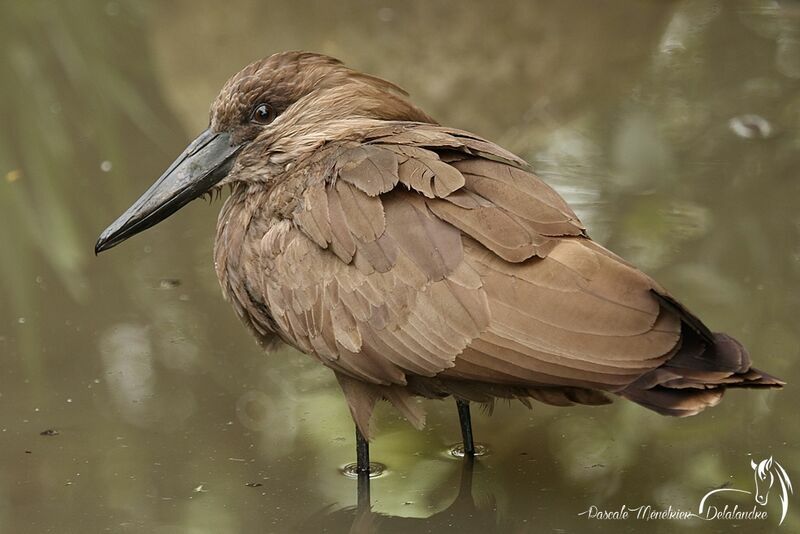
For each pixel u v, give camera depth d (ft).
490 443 35.04
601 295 27.96
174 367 38.63
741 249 42.37
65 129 52.70
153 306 41.75
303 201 32.17
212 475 33.42
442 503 32.58
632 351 27.45
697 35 57.16
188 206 47.98
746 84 52.85
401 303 29.91
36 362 38.65
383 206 30.55
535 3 58.13
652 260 41.86
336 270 31.07
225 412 36.40
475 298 28.89
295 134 34.50
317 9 58.54
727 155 47.88
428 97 53.72
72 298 42.29
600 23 57.57
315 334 31.71
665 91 52.75
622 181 46.73
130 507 31.96
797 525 30.76
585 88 53.62
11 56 57.77
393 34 56.95
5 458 33.99
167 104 54.85
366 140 32.63
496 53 55.62
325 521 31.76
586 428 35.50
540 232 29.01
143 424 35.70
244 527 31.32
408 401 31.78
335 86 34.88
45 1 61.82
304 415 36.29
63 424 35.60
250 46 57.36
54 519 31.45
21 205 47.26
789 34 56.70
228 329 40.70
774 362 36.78
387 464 34.22
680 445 34.30
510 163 32.19
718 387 26.94
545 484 33.04
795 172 46.55
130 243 45.50
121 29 60.29
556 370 27.99
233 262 34.19
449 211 29.73
